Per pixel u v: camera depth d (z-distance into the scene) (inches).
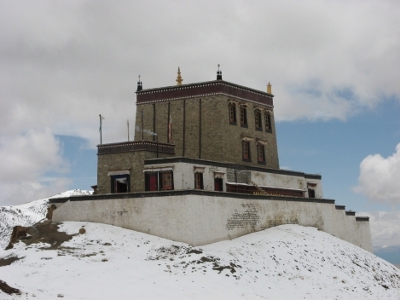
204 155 2815.0
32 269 1813.5
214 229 2261.3
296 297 1866.4
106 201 2331.4
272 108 3186.5
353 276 2300.7
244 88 2987.2
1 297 1482.5
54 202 2470.5
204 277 1851.6
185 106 2893.7
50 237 2171.5
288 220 2738.7
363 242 3316.9
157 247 2085.4
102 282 1708.9
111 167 2593.5
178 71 3026.6
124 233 2213.3
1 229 4254.4
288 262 2196.1
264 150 3068.4
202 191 2228.1
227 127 2839.6
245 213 2455.7
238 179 2696.9
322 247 2501.2
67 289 1630.2
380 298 2105.1
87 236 2177.7
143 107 2989.7
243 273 1967.3
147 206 2242.9
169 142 2842.0
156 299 1594.5
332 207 3085.6
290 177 3043.8
